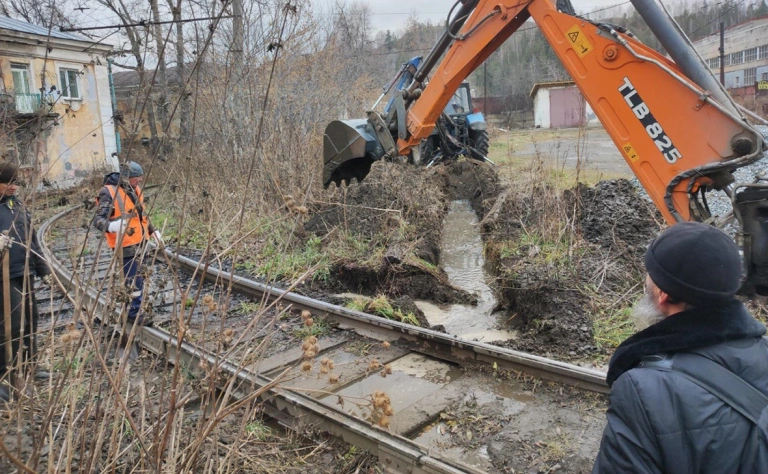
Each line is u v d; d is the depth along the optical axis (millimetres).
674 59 3592
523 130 39000
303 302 5977
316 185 9898
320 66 13969
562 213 7785
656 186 3816
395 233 7945
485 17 5586
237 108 10188
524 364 4281
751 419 1448
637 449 1512
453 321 6258
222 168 9672
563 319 5238
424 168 12164
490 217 9484
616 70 3924
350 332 5445
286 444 3611
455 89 6375
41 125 3033
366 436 3338
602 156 19312
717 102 3467
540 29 4445
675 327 1593
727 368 1522
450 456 3432
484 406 3936
